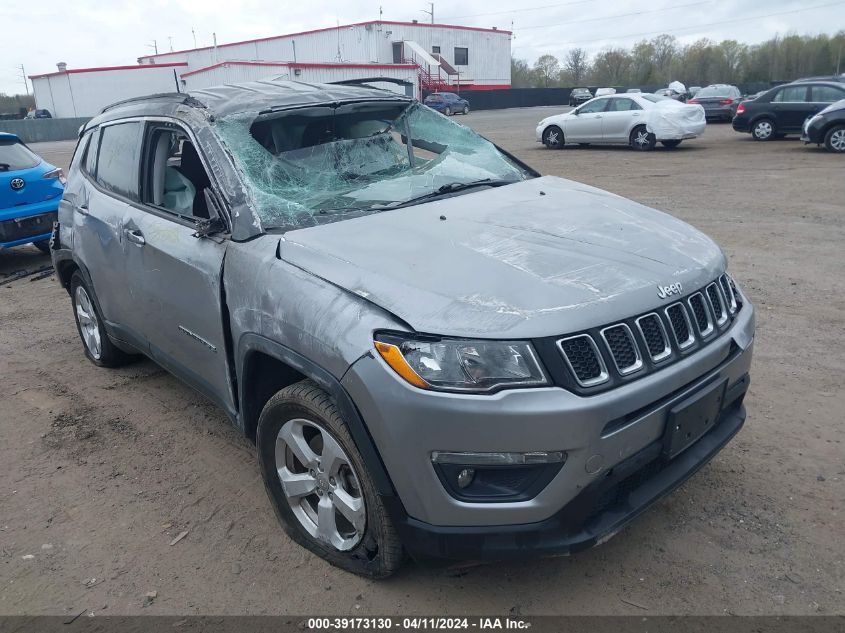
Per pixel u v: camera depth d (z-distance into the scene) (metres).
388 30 48.00
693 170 13.43
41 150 30.25
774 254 7.13
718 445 2.73
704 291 2.69
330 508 2.73
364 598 2.64
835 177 11.83
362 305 2.40
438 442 2.21
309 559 2.88
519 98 55.06
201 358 3.36
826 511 3.01
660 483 2.52
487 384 2.18
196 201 3.46
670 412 2.42
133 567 2.90
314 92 3.81
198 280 3.17
